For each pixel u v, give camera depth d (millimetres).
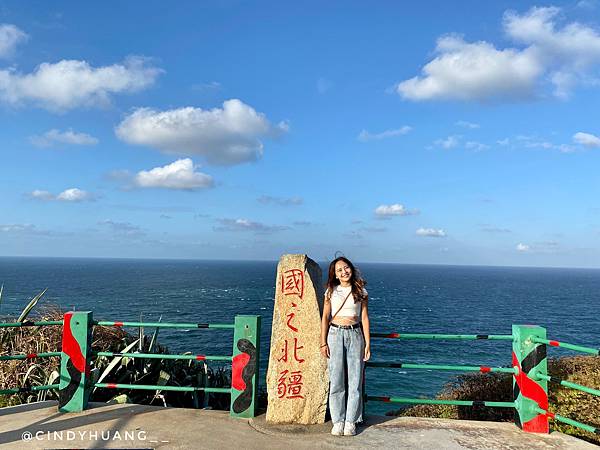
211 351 25422
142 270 186000
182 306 52250
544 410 4516
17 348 7172
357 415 4426
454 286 115062
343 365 4480
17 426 4504
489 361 27688
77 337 5031
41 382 6645
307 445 4129
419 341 34906
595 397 6746
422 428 4594
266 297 67250
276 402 4715
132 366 6762
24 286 78875
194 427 4527
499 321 47281
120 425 4555
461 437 4371
